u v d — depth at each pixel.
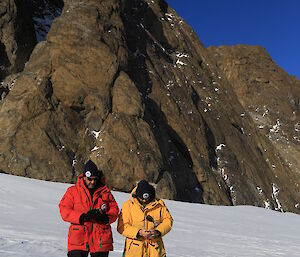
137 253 3.72
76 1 30.64
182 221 14.64
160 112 32.75
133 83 29.28
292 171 52.12
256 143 46.56
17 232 7.90
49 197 15.62
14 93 24.81
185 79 40.62
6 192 15.07
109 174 24.56
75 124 25.80
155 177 25.81
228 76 71.06
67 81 26.23
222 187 32.62
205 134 37.12
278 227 17.83
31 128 23.77
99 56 27.61
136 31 38.19
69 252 3.54
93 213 3.50
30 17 32.88
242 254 8.77
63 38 27.23
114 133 26.00
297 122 63.66
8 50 28.73
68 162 23.89
